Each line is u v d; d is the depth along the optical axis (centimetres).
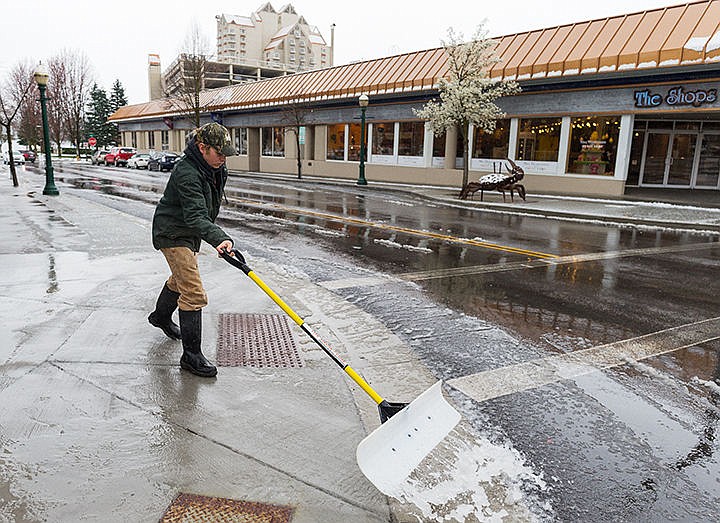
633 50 1831
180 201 377
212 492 269
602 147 2031
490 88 2152
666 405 398
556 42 2102
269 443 315
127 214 1295
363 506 266
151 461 291
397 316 590
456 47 2069
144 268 718
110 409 343
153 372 398
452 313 606
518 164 2266
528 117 2202
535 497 287
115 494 264
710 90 1717
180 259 387
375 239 1088
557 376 444
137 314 523
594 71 1914
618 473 312
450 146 2516
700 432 361
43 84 1766
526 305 646
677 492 296
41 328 475
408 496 279
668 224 1376
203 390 375
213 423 333
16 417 328
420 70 2580
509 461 319
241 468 290
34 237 946
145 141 5688
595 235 1228
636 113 1919
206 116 4159
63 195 1834
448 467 310
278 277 730
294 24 12375
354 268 821
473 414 375
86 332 470
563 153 2119
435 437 295
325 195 2100
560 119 2123
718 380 443
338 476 288
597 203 1819
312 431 331
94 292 595
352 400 375
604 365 469
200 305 397
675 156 2305
